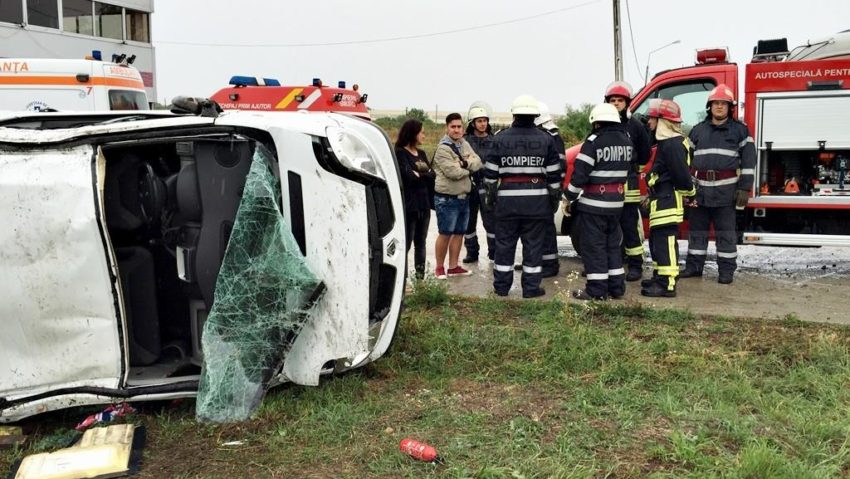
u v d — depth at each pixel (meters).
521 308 5.92
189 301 4.04
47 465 3.20
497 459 3.25
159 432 3.58
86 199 3.44
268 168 3.74
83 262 3.46
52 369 3.53
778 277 7.45
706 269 7.86
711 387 4.05
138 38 17.92
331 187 3.70
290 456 3.33
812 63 6.79
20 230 3.41
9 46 14.55
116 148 3.67
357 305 3.75
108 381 3.59
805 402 3.89
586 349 4.65
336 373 4.09
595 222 6.22
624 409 3.79
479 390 4.13
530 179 6.22
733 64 7.46
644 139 6.67
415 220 6.78
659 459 3.25
